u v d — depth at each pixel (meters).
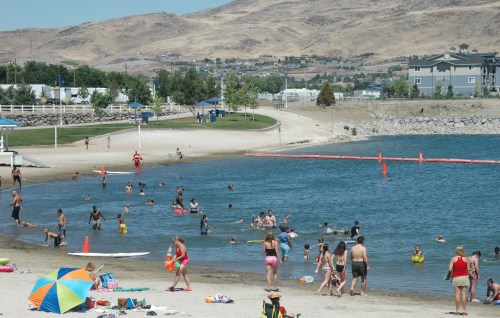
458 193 115.44
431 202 104.88
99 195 107.81
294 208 98.06
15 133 186.12
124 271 57.81
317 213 94.06
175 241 48.75
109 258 65.69
